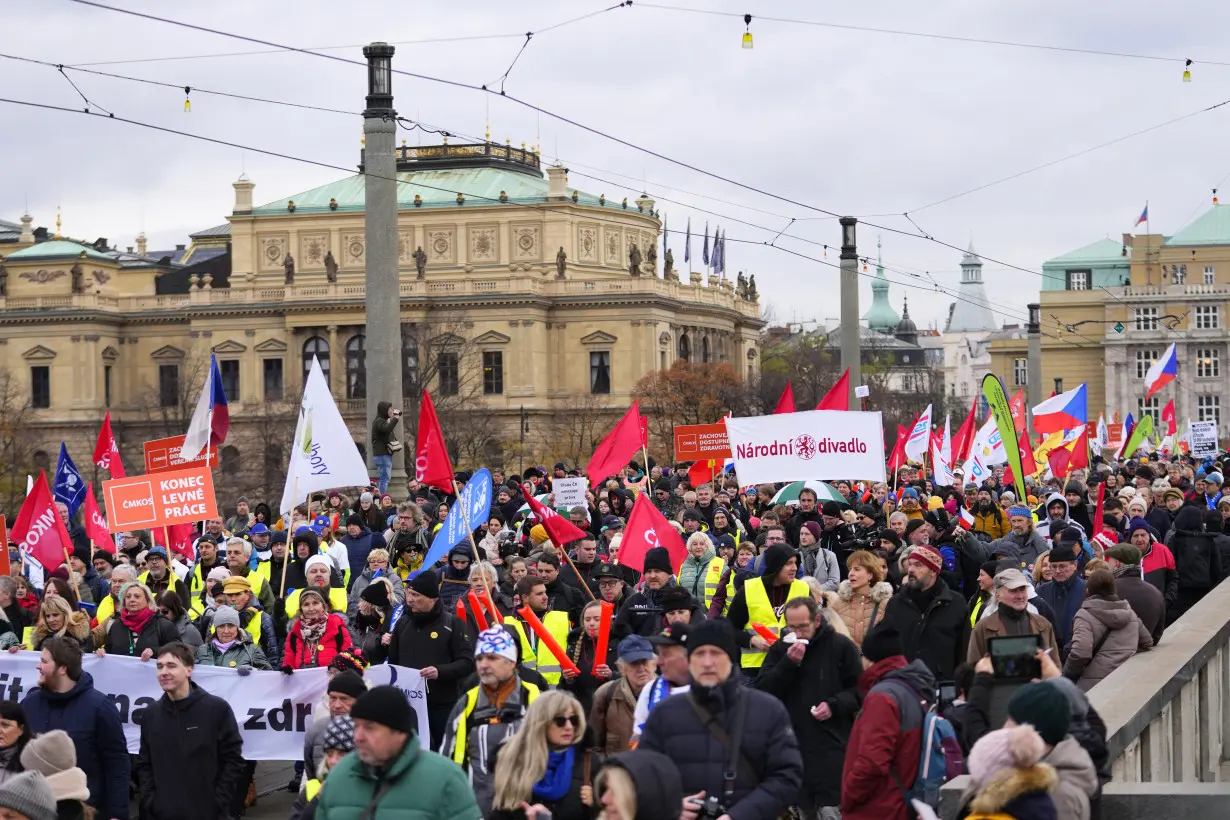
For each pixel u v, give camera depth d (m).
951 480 45.72
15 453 149.62
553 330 171.75
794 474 27.97
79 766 16.92
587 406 168.00
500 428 168.00
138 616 21.78
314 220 176.62
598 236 178.12
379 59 37.69
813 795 15.88
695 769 12.09
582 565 23.97
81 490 33.38
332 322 171.25
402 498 39.06
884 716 12.92
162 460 33.94
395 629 19.31
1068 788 11.49
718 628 12.26
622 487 44.19
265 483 161.88
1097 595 18.30
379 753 11.66
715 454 43.06
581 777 14.34
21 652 20.97
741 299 195.25
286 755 20.92
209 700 17.25
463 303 169.25
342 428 29.08
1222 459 60.19
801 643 15.77
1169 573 26.14
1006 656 13.20
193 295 175.88
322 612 21.39
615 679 17.38
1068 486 34.16
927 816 12.16
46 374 180.88
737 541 29.44
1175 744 17.00
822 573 24.12
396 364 38.91
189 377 173.88
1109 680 16.58
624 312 169.88
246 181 178.38
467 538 22.53
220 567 24.06
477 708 14.99
